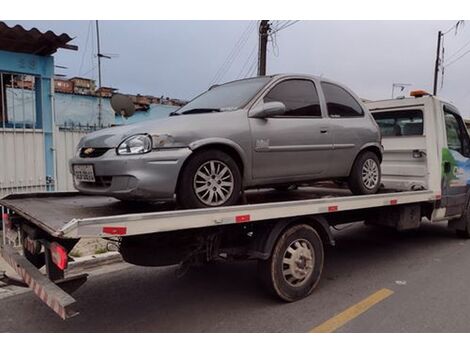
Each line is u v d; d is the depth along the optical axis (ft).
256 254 14.16
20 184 25.39
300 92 16.52
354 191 18.69
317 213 15.37
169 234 12.88
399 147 23.59
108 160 12.35
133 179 11.93
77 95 63.21
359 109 19.02
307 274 15.23
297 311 14.08
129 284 17.02
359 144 18.21
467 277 17.88
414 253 22.04
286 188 21.06
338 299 15.16
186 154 12.45
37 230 12.37
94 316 13.83
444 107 23.25
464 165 24.68
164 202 14.43
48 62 26.16
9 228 14.65
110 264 19.93
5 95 27.17
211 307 14.52
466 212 25.02
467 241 24.95
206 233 13.66
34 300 15.20
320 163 16.67
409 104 23.16
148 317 13.71
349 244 24.09
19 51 25.16
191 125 12.96
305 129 15.94
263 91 15.34
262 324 13.07
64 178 28.14
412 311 14.07
